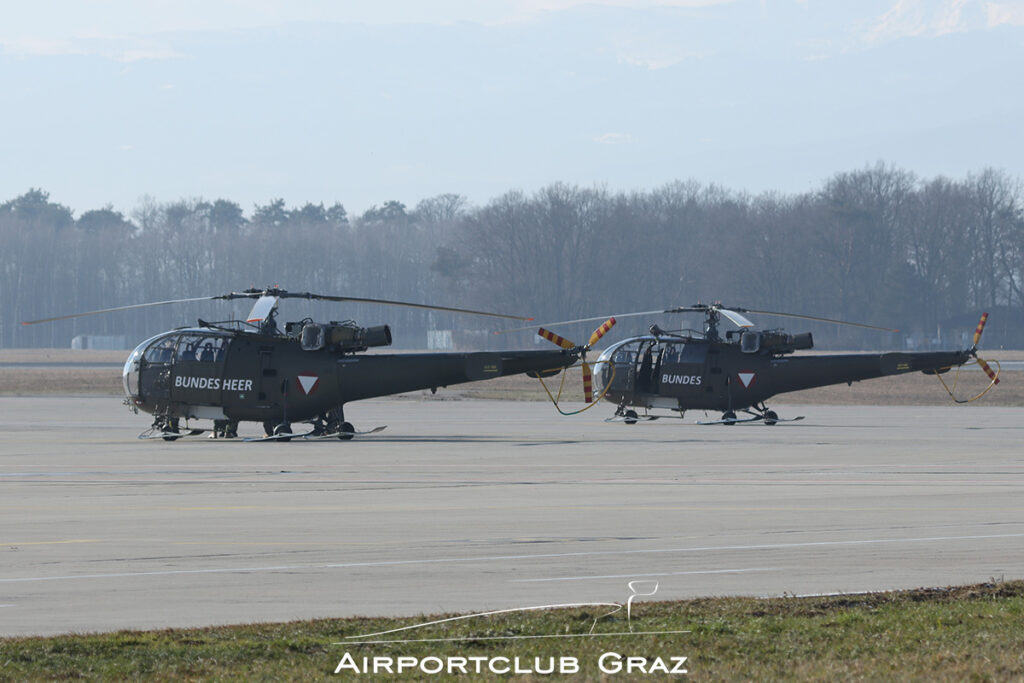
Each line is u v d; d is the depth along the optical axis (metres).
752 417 157.38
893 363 134.50
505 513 65.12
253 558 51.25
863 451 107.69
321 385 117.94
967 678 33.91
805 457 101.56
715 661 35.94
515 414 174.12
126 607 42.34
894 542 55.34
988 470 90.00
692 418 162.00
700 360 144.12
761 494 74.06
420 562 50.44
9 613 41.41
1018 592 44.38
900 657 36.06
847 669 34.81
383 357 117.81
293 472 88.44
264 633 38.66
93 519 62.69
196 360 119.62
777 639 38.09
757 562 50.53
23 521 61.94
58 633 38.88
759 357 142.38
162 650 36.56
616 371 148.00
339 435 122.44
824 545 54.53
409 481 81.94
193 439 124.19
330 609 42.22
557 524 60.88
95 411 178.25
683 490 76.31
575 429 139.75
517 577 47.47
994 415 173.12
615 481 81.94
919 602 42.84
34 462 96.75
